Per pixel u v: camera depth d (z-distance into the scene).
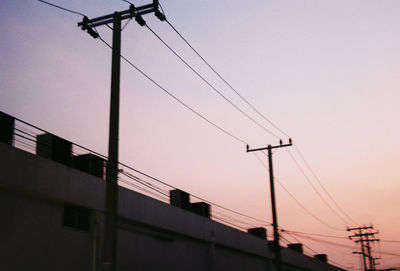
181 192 32.84
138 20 16.67
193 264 30.83
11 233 16.97
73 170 20.19
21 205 17.61
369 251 61.25
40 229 18.31
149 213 25.89
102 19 16.83
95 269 20.69
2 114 18.28
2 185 16.47
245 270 39.44
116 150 14.48
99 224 21.44
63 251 19.31
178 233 28.84
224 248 35.94
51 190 18.72
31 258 17.66
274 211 30.86
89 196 20.98
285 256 49.34
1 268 16.34
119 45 16.11
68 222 19.98
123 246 23.83
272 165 32.31
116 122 14.85
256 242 41.88
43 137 21.45
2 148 16.61
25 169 17.53
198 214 34.59
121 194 23.64
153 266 26.19
